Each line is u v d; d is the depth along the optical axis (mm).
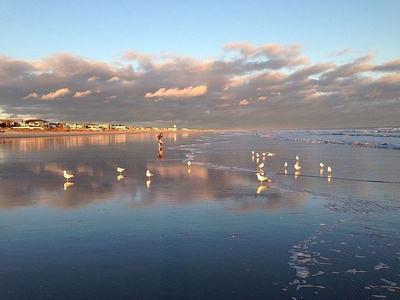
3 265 7918
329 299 6332
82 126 198875
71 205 13539
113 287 6816
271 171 23000
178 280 7109
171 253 8531
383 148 41000
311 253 8500
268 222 11055
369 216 11648
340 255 8352
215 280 7098
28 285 6945
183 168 24750
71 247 8961
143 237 9688
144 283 6977
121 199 14500
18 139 79688
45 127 167000
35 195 15523
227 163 27922
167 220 11328
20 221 11383
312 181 18859
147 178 20141
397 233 9875
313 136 85875
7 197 15164
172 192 15898
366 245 8984
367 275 7262
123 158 32625
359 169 23375
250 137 90000
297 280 7074
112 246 9016
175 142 65125
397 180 18828
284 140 67938
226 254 8461
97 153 38719
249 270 7559
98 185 17922
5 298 6461
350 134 90250
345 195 15047
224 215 11898
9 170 24312
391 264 7793
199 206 13180
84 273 7453
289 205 13297
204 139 79562
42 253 8586
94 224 10938
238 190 16344
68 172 22969
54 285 6930
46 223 11117
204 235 9836
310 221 11141
